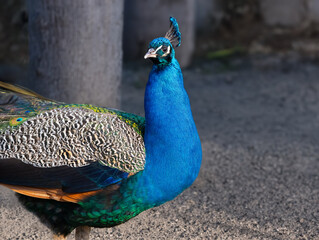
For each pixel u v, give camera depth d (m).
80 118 3.26
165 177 3.14
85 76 5.13
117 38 5.35
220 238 4.03
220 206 4.59
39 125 3.26
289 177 5.27
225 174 5.31
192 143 3.21
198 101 8.11
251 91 8.72
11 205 4.43
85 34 5.01
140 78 9.11
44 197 3.14
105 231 4.12
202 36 11.30
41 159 3.15
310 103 8.13
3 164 3.17
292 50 10.66
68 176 3.11
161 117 3.13
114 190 3.12
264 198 4.77
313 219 4.35
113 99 5.47
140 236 4.06
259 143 6.29
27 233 4.02
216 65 10.04
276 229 4.18
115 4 5.20
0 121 3.45
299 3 11.05
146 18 9.82
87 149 3.15
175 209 4.52
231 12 11.34
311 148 6.15
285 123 7.18
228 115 7.48
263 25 11.36
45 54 5.05
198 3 11.23
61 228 3.34
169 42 3.12
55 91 5.12
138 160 3.14
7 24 10.30
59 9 4.90
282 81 9.23
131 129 3.28
